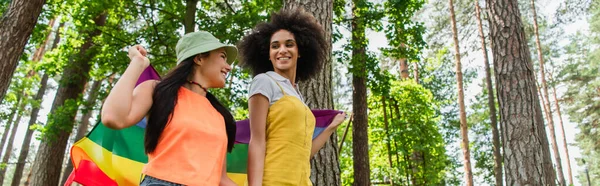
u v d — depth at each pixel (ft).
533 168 22.68
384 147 50.60
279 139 7.26
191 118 6.20
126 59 34.42
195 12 34.50
